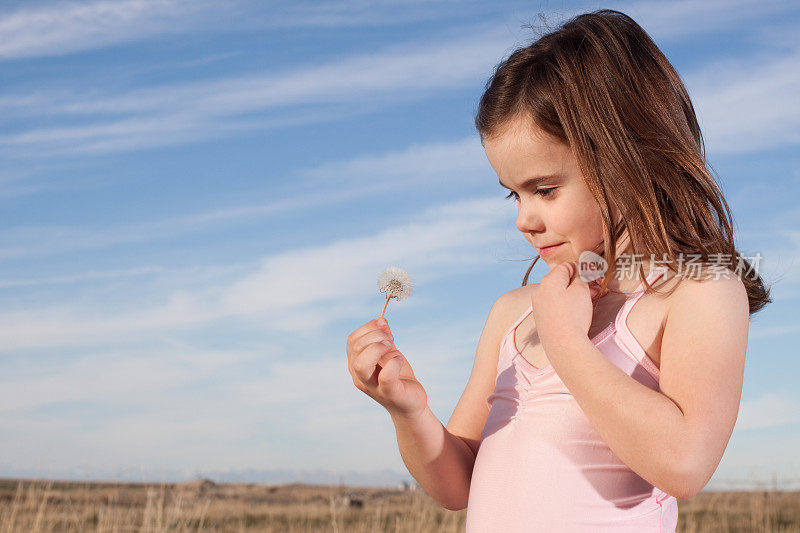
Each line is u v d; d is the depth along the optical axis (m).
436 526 7.79
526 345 1.46
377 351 1.38
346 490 14.29
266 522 10.02
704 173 1.37
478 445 1.62
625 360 1.28
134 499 7.45
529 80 1.36
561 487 1.25
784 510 9.00
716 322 1.20
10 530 6.24
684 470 1.08
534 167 1.34
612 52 1.37
